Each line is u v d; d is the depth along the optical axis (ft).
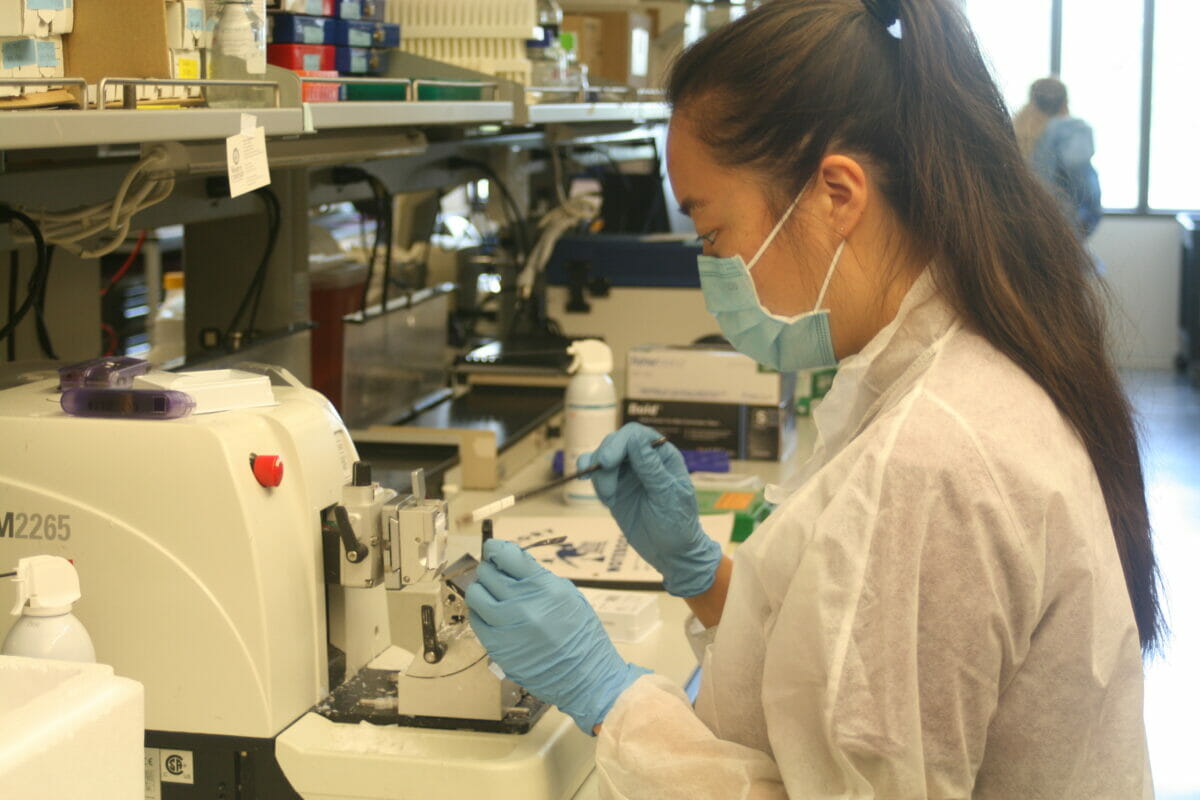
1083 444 3.43
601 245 13.23
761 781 3.47
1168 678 12.82
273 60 6.12
